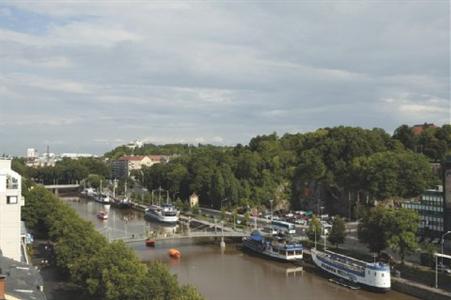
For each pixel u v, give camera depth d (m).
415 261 175.00
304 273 183.38
